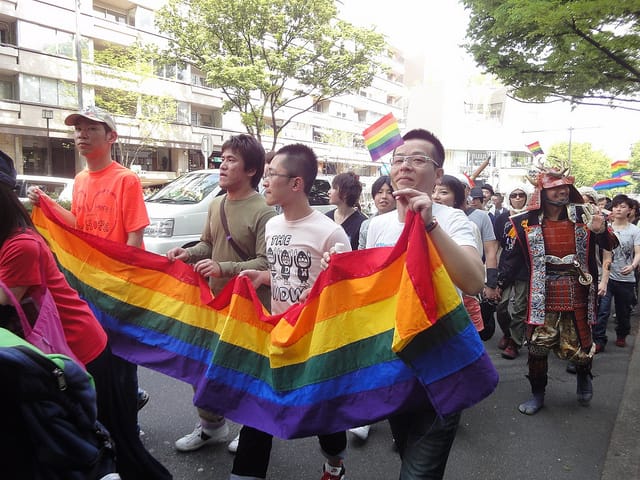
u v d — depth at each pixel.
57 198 10.88
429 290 1.67
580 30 4.18
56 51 23.75
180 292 2.71
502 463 3.10
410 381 1.88
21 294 1.84
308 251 2.44
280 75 18.59
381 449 3.26
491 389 1.75
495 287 4.52
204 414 3.03
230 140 2.80
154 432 3.33
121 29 26.20
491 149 47.84
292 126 37.03
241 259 2.84
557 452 3.25
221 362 2.31
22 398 1.29
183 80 28.89
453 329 1.73
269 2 17.44
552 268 3.78
